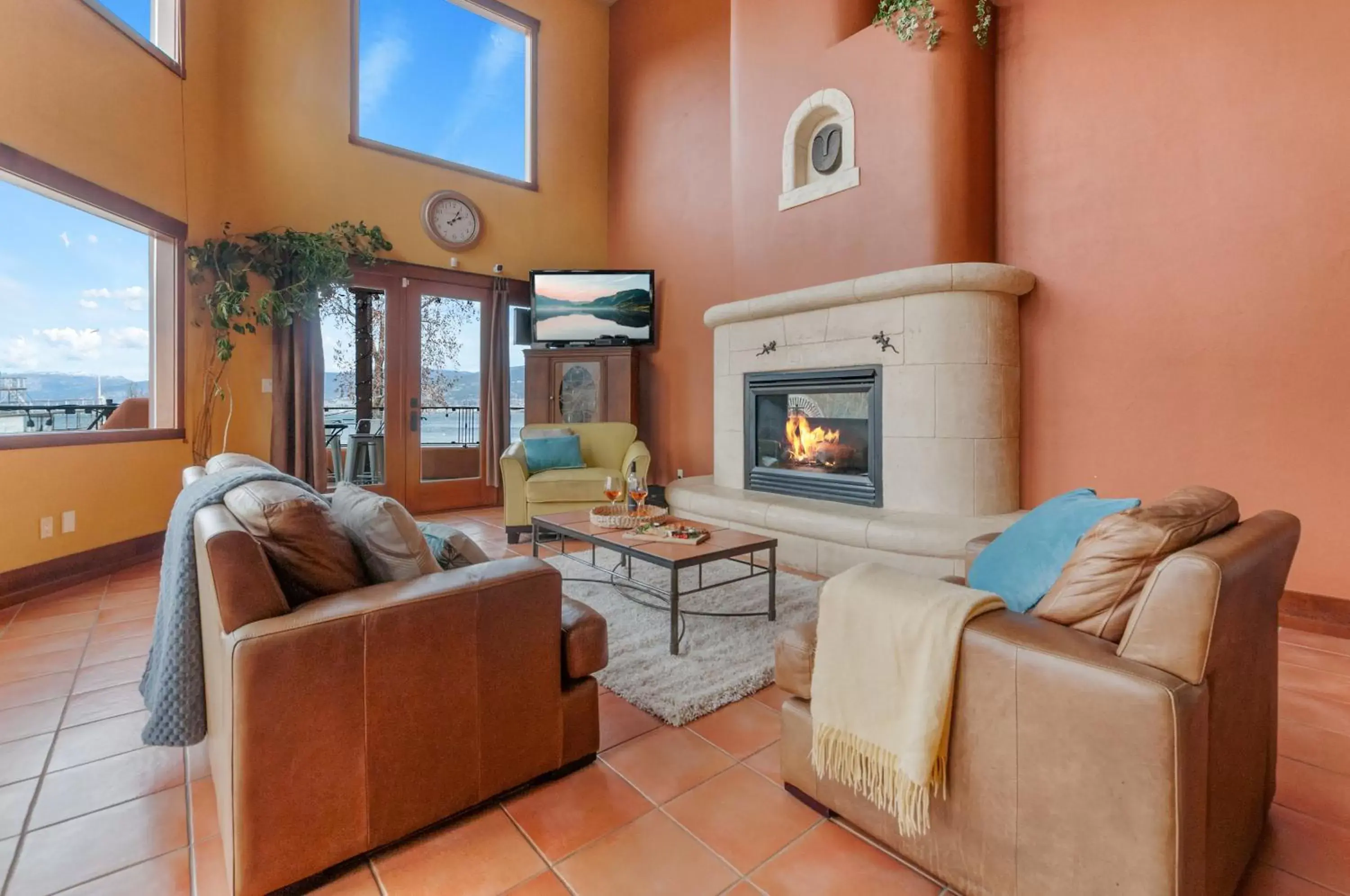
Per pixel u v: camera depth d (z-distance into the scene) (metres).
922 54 3.45
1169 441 2.95
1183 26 2.88
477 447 5.87
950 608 1.22
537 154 6.03
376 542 1.51
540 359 5.66
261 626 1.21
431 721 1.40
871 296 3.50
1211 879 1.07
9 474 3.04
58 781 1.64
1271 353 2.67
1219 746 1.07
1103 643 1.10
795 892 1.26
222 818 1.32
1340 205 2.51
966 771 1.18
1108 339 3.12
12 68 2.95
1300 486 2.62
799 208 4.12
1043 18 3.31
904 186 3.54
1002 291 3.25
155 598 3.13
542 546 4.28
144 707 2.04
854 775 1.34
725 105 5.25
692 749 1.79
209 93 4.34
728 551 2.53
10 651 2.46
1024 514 3.26
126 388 3.88
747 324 4.31
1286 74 2.62
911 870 1.32
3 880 1.29
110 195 3.52
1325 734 1.84
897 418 3.47
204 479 1.84
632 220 6.18
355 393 5.27
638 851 1.38
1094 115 3.15
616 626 2.69
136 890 1.27
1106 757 1.01
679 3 5.64
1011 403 3.35
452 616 1.42
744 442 4.36
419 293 5.46
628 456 4.74
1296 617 2.64
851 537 3.30
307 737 1.24
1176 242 2.91
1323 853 1.36
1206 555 1.01
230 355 4.26
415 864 1.35
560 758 1.63
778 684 1.54
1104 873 1.01
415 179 5.37
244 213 4.55
